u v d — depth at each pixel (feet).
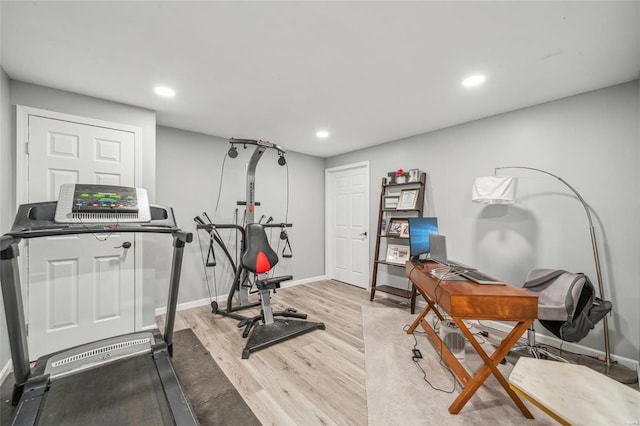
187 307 10.50
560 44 5.25
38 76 6.44
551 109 7.83
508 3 4.23
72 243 7.18
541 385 3.86
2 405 5.20
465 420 4.90
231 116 9.11
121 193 5.72
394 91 7.30
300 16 4.55
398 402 5.37
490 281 5.68
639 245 6.55
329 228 15.43
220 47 5.41
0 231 5.95
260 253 8.95
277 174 13.52
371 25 4.76
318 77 6.59
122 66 6.08
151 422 4.18
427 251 8.23
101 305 7.57
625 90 6.72
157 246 9.83
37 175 6.77
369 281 13.17
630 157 6.66
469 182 9.58
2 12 4.37
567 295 6.23
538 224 8.01
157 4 4.26
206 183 11.11
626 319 6.68
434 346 7.57
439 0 4.17
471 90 7.23
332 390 5.71
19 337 4.75
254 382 5.95
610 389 3.76
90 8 4.34
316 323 8.71
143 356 5.96
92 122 7.50
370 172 13.17
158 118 9.30
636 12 4.35
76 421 4.13
